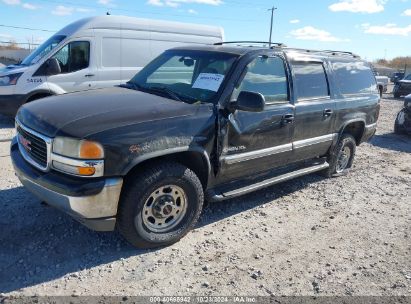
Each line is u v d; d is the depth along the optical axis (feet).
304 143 17.03
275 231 14.51
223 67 14.28
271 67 15.39
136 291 10.53
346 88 19.69
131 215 11.59
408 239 14.69
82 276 10.98
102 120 11.25
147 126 11.49
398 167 24.57
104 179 10.85
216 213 15.56
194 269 11.71
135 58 32.50
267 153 15.21
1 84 28.66
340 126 19.25
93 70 30.66
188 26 35.65
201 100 13.46
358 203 17.90
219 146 13.29
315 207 17.06
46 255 11.80
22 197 15.48
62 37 30.17
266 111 14.76
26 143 12.28
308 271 12.09
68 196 10.63
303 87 16.81
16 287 10.32
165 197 12.31
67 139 10.70
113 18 31.30
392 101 70.18
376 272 12.33
